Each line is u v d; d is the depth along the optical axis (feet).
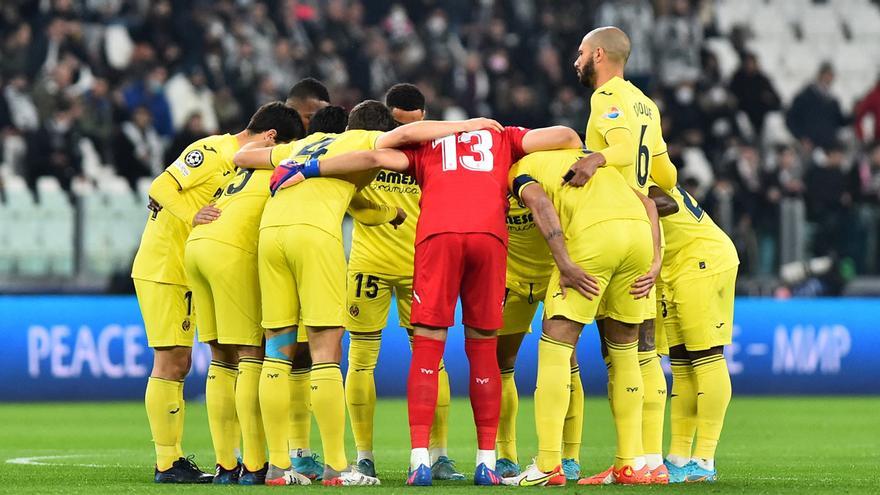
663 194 88.43
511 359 92.73
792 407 178.09
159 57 225.97
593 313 80.33
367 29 246.47
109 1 241.55
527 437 137.28
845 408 176.55
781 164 230.27
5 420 154.71
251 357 84.84
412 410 80.89
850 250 202.28
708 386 88.12
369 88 235.20
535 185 80.79
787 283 200.23
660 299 89.61
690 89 236.84
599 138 85.56
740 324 195.42
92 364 180.65
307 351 92.89
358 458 94.58
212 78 225.76
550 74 241.76
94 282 188.55
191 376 182.60
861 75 280.72
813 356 197.47
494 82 239.50
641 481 82.99
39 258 187.21
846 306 198.49
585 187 81.20
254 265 84.69
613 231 80.02
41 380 178.81
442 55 241.96
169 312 87.97
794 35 284.00
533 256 90.84
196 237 84.94
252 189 85.56
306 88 97.60
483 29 253.24
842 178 221.46
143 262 88.48
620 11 245.65
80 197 188.65
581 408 90.53
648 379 86.79
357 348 95.45
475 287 81.30
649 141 87.51
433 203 81.35
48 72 218.18
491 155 82.38
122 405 177.37
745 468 101.04
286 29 239.71
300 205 81.61
